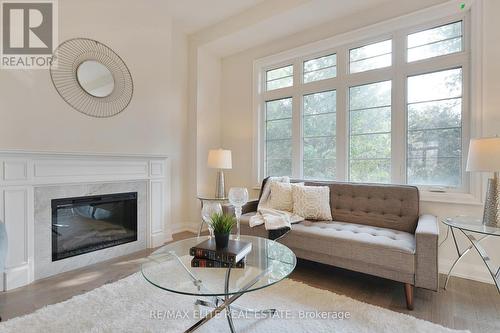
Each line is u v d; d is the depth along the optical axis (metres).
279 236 2.43
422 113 2.69
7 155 2.14
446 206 2.48
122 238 3.05
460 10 2.46
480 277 2.32
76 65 2.64
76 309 1.81
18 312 1.80
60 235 2.54
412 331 1.58
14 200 2.19
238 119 4.16
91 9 2.76
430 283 1.79
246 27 3.46
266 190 3.15
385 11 2.88
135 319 1.69
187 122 4.12
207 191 4.17
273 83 3.87
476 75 2.35
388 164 2.89
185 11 3.52
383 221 2.55
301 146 3.55
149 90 3.29
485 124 2.31
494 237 2.29
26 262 2.25
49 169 2.41
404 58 2.78
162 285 1.39
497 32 2.27
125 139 3.04
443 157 2.58
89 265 2.69
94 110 2.77
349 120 3.16
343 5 2.95
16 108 2.26
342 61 3.20
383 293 2.11
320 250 2.23
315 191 2.81
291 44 3.61
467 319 1.74
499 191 1.91
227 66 4.29
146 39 3.25
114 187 2.94
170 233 3.75
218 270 1.56
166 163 3.71
